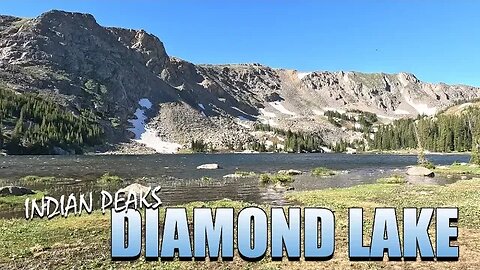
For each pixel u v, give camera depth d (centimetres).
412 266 1972
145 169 9575
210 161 14875
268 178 6525
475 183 5559
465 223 2858
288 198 4481
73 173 7981
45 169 9062
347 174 8581
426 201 3969
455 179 6950
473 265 1988
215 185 5978
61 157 16962
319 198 4378
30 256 2180
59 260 2108
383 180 6675
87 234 2630
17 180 6347
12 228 2805
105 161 13512
